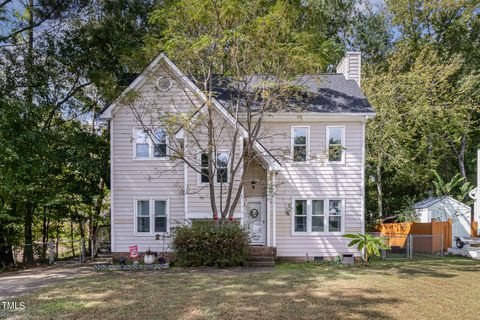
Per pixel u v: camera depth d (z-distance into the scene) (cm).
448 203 2092
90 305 845
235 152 1580
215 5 1302
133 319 747
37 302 874
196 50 1352
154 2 1961
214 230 1409
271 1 1377
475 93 2522
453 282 1088
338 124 1636
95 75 1622
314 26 1440
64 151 1812
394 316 770
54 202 1714
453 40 2777
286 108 1591
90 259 1802
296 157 1633
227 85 1722
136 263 1402
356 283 1070
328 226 1620
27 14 1836
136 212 1606
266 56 1377
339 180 1625
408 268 1343
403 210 2300
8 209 1652
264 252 1499
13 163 1433
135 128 1619
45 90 1819
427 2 2716
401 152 2250
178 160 1609
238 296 920
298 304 851
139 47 1720
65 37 1858
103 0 1872
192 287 1021
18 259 2033
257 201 1662
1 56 1664
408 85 2388
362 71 2630
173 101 1538
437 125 2433
